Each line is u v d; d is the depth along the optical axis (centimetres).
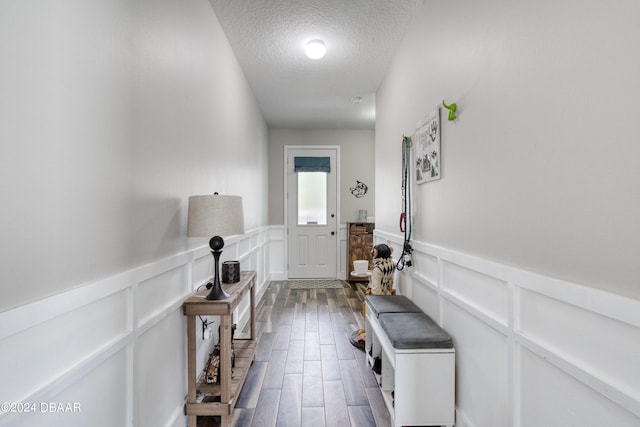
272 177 539
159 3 141
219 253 167
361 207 547
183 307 163
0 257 68
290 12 227
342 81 347
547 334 101
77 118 90
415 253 226
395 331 163
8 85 70
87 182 95
